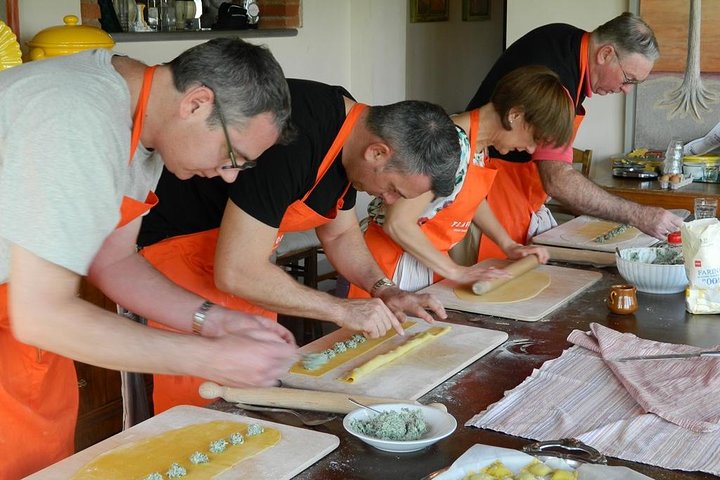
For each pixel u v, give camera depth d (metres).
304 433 1.56
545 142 2.45
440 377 1.83
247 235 1.97
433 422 1.58
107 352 1.43
